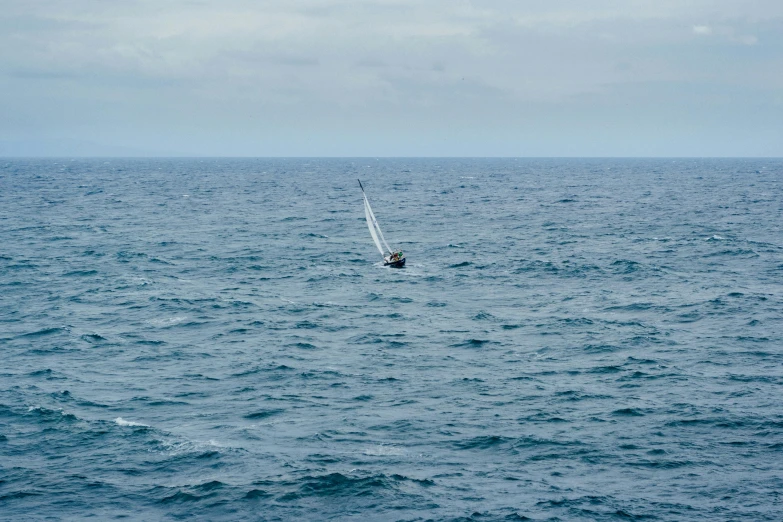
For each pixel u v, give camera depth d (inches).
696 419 1793.8
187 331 2628.0
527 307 2977.4
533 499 1446.9
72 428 1765.5
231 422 1808.6
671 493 1461.6
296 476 1526.8
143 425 1782.7
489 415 1843.0
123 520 1381.6
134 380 2108.8
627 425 1771.7
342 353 2365.9
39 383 2078.0
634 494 1460.4
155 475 1546.5
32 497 1456.7
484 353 2354.8
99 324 2714.1
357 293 3272.6
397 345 2449.6
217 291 3302.2
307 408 1895.9
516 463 1594.5
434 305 3026.6
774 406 1866.4
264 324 2716.5
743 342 2426.2
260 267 3934.5
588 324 2674.7
